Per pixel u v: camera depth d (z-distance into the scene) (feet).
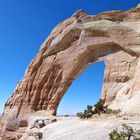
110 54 125.90
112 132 61.46
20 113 144.36
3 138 145.18
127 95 107.55
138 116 83.15
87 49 130.93
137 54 116.37
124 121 75.15
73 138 70.23
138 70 108.47
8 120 146.51
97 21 130.93
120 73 119.75
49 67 143.02
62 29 142.41
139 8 124.57
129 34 119.96
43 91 142.61
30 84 147.33
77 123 81.41
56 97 138.10
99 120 81.66
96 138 65.98
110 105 112.68
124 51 122.01
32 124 119.34
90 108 97.96
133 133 59.88
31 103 143.33
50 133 82.64
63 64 139.23
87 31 131.54
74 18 139.54
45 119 116.06
